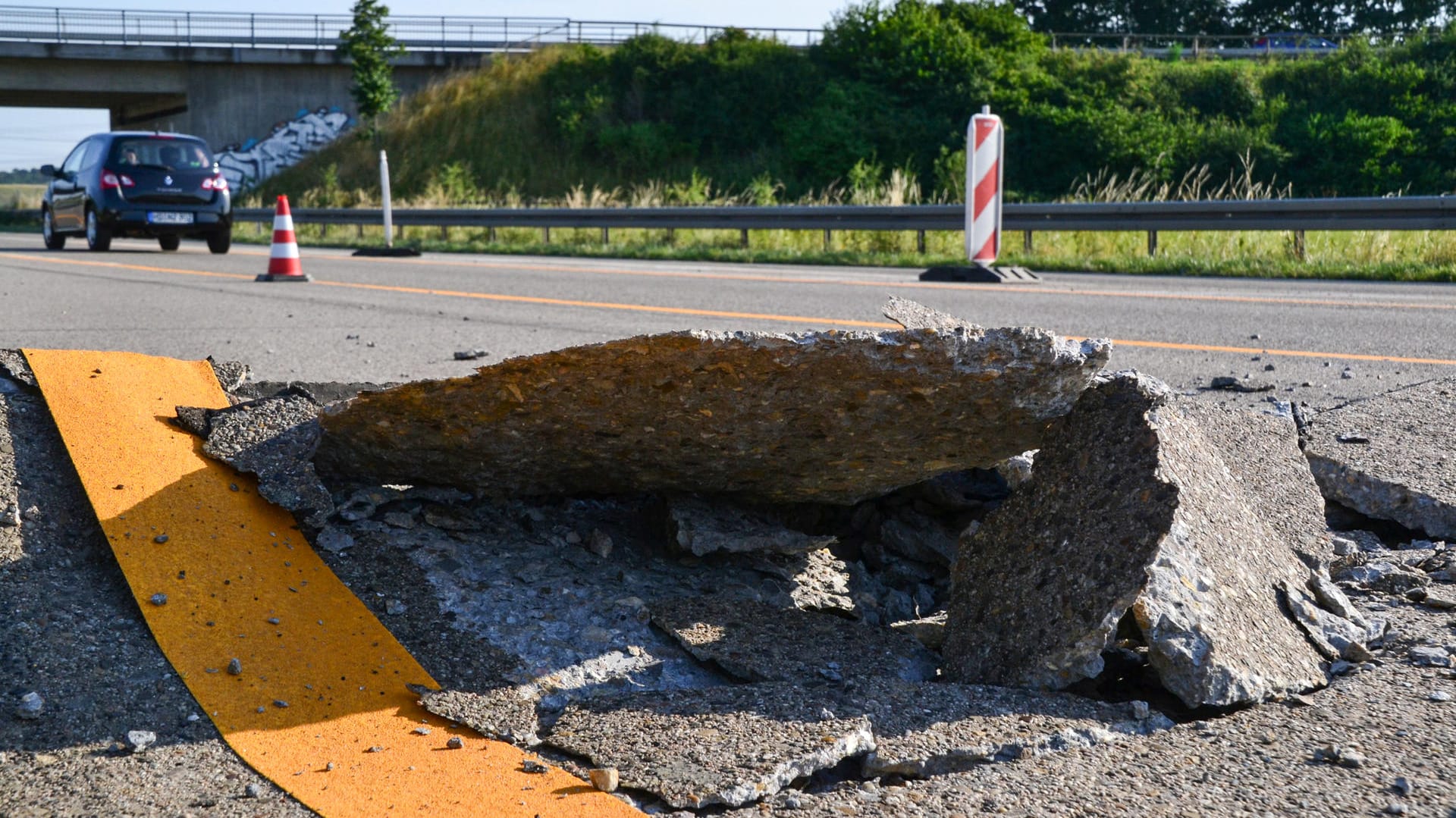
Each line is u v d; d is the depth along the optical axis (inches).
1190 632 87.5
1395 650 97.6
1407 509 132.3
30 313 293.1
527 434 105.4
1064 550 97.0
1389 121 1165.1
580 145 1397.6
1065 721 84.6
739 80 1371.8
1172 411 105.2
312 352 233.0
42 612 96.2
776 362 92.4
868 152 1245.1
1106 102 1246.9
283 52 1628.9
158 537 106.0
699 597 111.5
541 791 76.9
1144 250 596.4
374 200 1312.7
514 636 100.6
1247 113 1261.1
